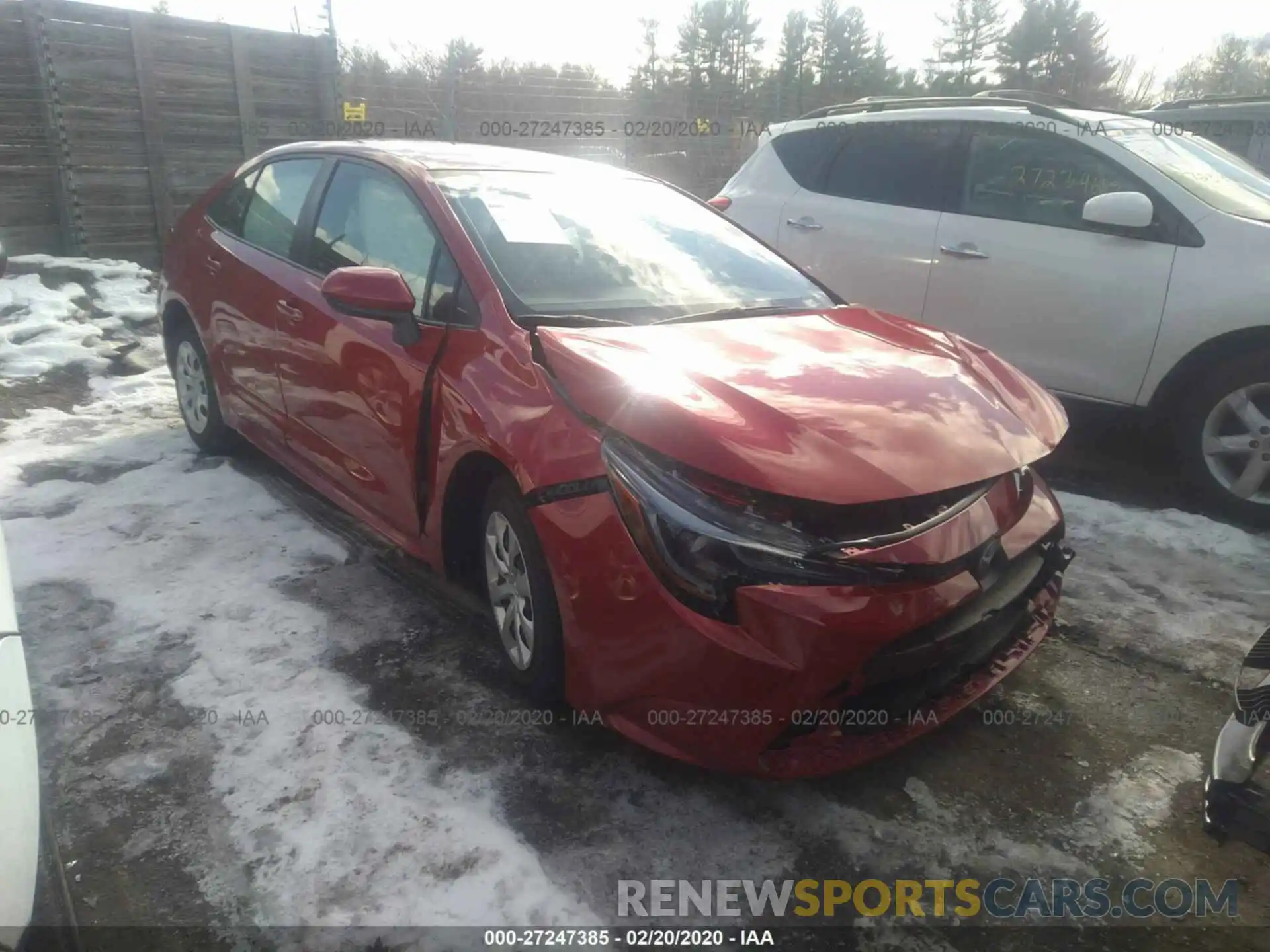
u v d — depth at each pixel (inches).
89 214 355.3
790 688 82.1
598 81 549.6
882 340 119.8
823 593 81.8
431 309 118.9
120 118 357.4
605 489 90.0
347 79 441.1
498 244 120.8
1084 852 92.6
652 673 87.0
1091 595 142.2
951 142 205.8
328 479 143.3
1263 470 166.1
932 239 203.2
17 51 331.0
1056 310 186.5
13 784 56.8
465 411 106.7
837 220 218.5
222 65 381.7
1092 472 197.0
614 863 87.4
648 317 117.8
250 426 163.2
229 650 117.5
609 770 99.5
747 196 237.8
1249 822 87.4
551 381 99.8
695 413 89.5
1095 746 108.4
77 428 202.1
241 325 157.0
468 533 118.0
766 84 751.1
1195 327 169.8
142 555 141.6
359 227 137.8
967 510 91.2
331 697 108.8
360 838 88.0
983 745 108.0
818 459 86.5
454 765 98.9
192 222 181.5
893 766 103.8
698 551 83.6
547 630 99.0
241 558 141.9
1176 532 161.3
